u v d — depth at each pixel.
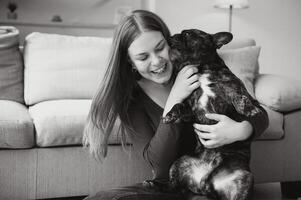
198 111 1.55
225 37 1.59
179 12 4.70
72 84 2.62
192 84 1.54
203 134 1.50
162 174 1.66
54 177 2.09
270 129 2.22
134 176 2.16
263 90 2.39
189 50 1.58
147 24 1.59
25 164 2.06
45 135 2.04
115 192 1.54
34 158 2.07
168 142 1.59
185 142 1.70
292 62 5.12
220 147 1.52
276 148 2.29
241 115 1.57
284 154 2.30
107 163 2.13
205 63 1.58
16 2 4.46
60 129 2.05
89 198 1.54
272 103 2.29
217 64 1.60
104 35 4.69
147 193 1.55
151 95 1.80
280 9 5.00
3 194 2.04
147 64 1.58
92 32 4.66
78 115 2.10
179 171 1.55
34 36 2.77
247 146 1.58
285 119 2.30
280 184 2.61
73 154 2.10
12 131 2.01
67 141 2.08
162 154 1.60
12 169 2.05
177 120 1.52
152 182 1.60
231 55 2.61
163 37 1.62
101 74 2.70
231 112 1.55
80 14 4.61
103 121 1.76
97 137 1.78
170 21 4.69
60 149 2.09
